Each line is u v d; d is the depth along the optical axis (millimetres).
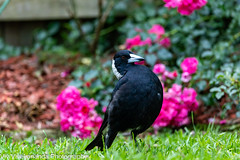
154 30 10328
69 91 8453
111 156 6137
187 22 11141
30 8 13414
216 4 10500
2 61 12906
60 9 13438
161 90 6715
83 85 9906
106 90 9812
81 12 13430
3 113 9922
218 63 9773
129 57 7066
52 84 11516
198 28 11008
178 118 8781
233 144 6805
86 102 8547
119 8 13156
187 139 7074
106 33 13664
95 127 8648
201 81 9312
